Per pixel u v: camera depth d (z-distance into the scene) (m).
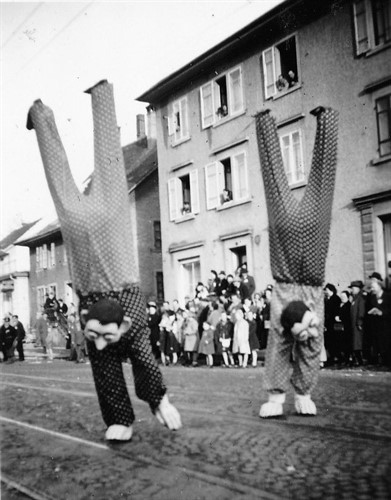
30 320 39.25
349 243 16.77
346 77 16.95
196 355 16.11
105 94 4.87
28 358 24.23
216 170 21.98
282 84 18.84
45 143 4.94
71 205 4.92
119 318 4.75
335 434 5.22
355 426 5.52
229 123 21.30
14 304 42.31
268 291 15.29
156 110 24.89
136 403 7.90
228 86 21.27
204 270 22.52
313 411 6.18
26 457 4.94
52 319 29.75
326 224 5.88
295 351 6.07
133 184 29.14
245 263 20.97
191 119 23.08
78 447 5.18
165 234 24.55
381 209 15.96
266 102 19.66
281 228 5.84
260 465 4.32
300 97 18.31
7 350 22.61
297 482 3.87
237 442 5.06
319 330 5.95
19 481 4.28
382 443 4.84
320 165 5.75
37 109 4.96
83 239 4.92
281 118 19.00
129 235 5.00
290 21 18.31
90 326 4.75
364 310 12.32
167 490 3.84
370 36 16.28
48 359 23.03
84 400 8.32
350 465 4.22
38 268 38.53
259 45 19.86
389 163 15.93
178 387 9.82
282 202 5.80
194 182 22.98
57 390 10.00
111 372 5.15
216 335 15.48
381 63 16.11
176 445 5.04
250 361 15.85
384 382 9.19
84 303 5.01
